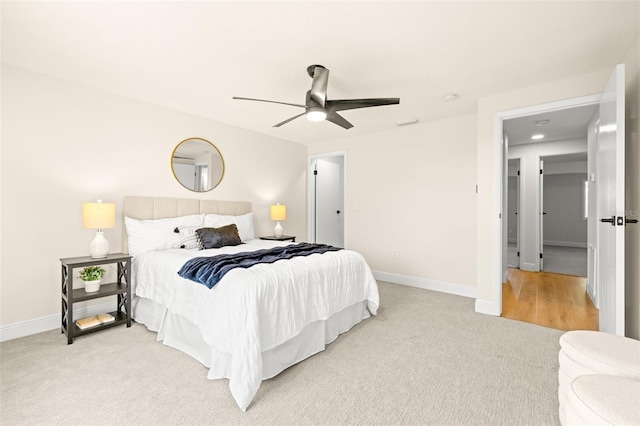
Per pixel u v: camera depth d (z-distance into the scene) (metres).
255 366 1.70
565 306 3.39
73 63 2.47
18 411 1.58
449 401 1.70
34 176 2.61
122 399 1.69
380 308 3.34
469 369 2.04
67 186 2.79
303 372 2.01
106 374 1.94
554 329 2.74
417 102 3.35
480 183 3.18
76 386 1.80
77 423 1.50
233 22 1.92
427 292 4.01
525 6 1.76
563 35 2.05
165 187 3.53
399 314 3.14
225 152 4.19
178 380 1.88
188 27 1.97
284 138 5.08
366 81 2.77
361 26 1.95
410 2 1.72
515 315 3.11
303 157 5.55
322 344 2.33
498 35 2.05
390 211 4.58
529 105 2.91
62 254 2.76
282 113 3.75
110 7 1.77
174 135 3.61
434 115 3.85
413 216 4.34
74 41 2.14
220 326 1.86
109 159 3.06
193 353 2.16
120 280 2.96
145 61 2.43
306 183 5.63
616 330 1.89
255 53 2.30
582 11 1.80
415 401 1.70
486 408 1.64
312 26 1.96
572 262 6.11
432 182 4.16
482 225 3.17
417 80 2.76
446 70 2.56
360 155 4.91
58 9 1.79
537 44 2.17
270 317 1.90
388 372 2.01
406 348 2.36
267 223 4.84
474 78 2.72
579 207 8.64
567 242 8.80
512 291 4.00
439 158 4.09
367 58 2.36
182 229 3.32
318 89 2.36
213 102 3.37
